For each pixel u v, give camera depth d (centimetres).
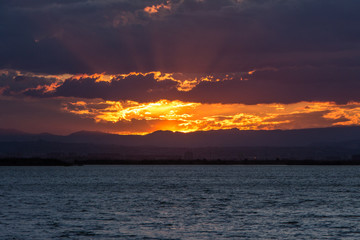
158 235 7056
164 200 12512
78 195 14175
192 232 7319
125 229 7562
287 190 16712
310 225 7981
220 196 13925
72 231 7350
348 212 9775
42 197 13362
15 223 8106
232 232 7312
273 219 8712
